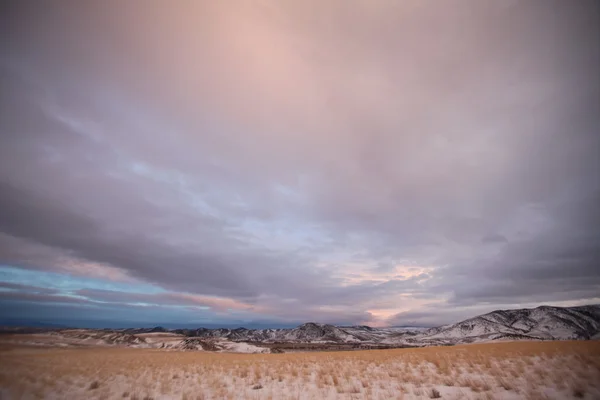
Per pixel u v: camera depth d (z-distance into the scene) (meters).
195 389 10.92
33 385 9.78
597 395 7.80
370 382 11.43
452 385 10.12
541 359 13.13
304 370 14.95
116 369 13.99
